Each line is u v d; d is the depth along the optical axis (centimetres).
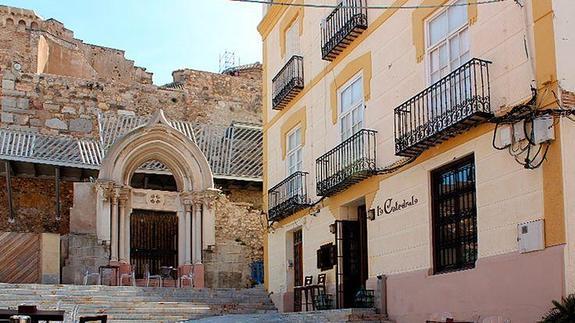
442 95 1359
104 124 3347
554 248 1100
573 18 1154
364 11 1698
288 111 2155
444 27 1416
